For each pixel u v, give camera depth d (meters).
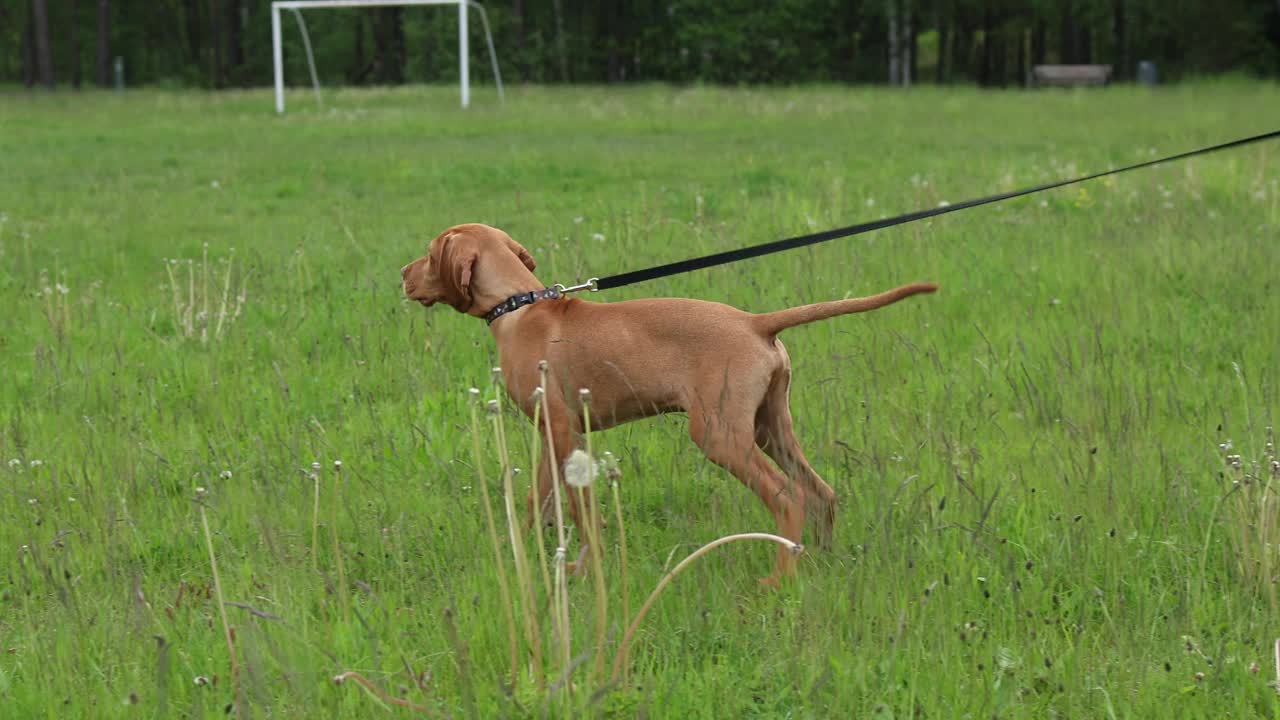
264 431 5.95
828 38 57.38
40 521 4.75
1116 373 6.36
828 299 7.93
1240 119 22.36
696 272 8.50
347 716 3.43
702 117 24.91
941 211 4.74
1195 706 3.44
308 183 15.45
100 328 7.70
